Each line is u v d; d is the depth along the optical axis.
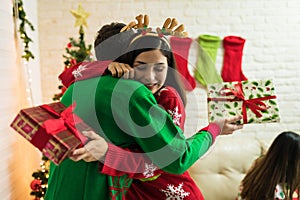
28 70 2.55
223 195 2.79
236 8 3.14
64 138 0.98
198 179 2.80
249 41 3.17
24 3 2.59
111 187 1.11
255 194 1.91
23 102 2.41
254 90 1.50
